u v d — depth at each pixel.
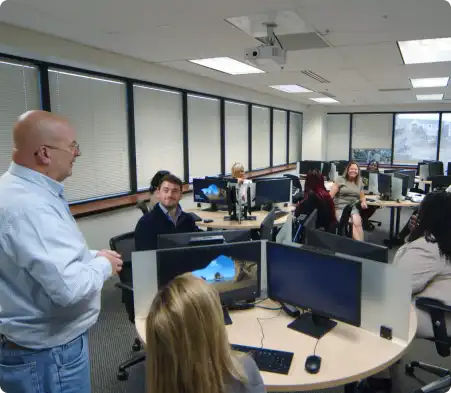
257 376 1.02
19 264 1.28
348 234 5.09
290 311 1.93
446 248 2.01
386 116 10.30
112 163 4.66
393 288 1.66
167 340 0.88
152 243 2.71
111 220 4.48
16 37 3.18
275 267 1.93
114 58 4.16
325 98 8.73
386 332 1.70
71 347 1.47
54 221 1.33
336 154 11.05
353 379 1.45
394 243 5.60
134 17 2.94
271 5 2.65
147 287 1.85
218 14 2.85
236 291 1.94
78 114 4.14
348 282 1.67
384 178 5.81
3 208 1.28
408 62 4.54
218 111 6.80
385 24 3.06
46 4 2.66
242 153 7.77
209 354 0.90
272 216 3.12
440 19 2.92
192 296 0.91
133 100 4.86
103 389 2.35
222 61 4.66
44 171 1.39
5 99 3.41
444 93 7.48
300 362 1.53
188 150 6.02
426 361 2.62
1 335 1.40
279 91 7.50
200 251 1.86
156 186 3.44
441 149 9.83
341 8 2.70
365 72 5.26
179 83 5.32
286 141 9.93
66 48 3.61
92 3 2.63
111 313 3.34
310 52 4.06
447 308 1.98
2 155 3.40
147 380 0.92
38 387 1.41
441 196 2.03
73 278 1.31
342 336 1.73
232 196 4.27
